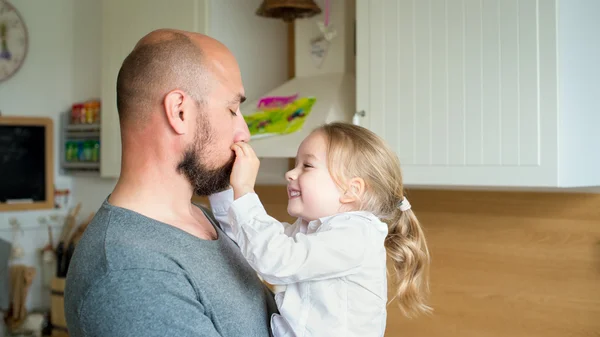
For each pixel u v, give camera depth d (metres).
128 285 0.87
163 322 0.86
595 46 1.71
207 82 1.03
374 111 1.87
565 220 1.86
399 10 1.82
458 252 2.07
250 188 1.05
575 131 1.59
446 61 1.72
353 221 1.12
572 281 1.85
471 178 1.67
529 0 1.56
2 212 2.94
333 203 1.20
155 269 0.90
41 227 3.08
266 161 2.57
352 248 1.06
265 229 1.00
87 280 0.89
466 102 1.68
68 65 3.23
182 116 1.00
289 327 1.07
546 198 1.89
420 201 2.16
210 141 1.03
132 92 1.02
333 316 1.04
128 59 1.04
